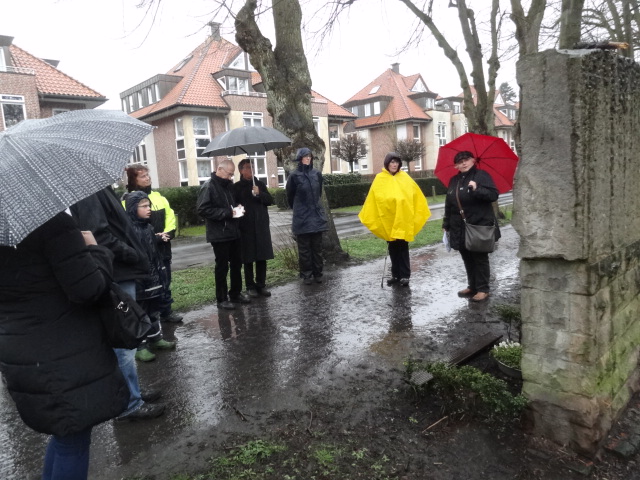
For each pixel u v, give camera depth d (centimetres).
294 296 635
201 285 719
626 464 254
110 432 309
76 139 196
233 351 445
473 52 1228
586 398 252
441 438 285
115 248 295
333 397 344
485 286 569
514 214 260
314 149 821
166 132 3256
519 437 277
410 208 626
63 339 194
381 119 4531
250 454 275
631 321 307
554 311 258
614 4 914
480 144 541
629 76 277
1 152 182
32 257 185
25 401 194
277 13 798
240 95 3198
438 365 323
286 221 1630
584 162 234
